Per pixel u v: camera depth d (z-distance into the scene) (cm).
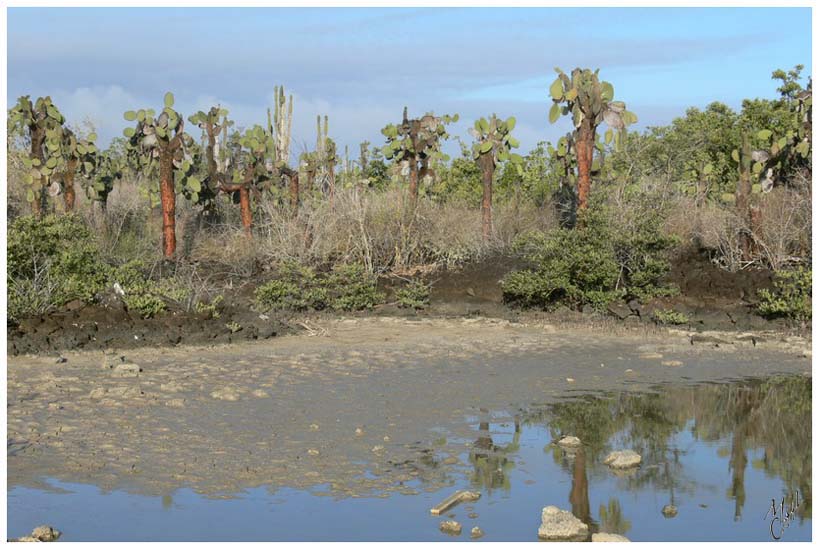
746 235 1903
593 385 1151
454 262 2005
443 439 892
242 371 1171
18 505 692
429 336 1495
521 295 1778
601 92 1912
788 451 885
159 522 665
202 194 2381
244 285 1925
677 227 1959
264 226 2261
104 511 684
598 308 1694
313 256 2009
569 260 1702
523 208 2283
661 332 1543
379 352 1337
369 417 963
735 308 1662
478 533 652
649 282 1734
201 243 2272
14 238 1429
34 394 1012
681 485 782
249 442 858
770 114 2631
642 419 996
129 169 2850
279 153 3014
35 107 2198
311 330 1523
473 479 778
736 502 743
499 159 2142
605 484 780
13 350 1241
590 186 2050
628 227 1786
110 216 2322
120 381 1091
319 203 2120
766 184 1956
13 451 811
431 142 2225
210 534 645
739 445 905
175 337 1362
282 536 644
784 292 1620
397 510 700
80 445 833
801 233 1888
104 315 1400
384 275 1972
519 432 928
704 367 1272
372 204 2088
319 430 907
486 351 1361
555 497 743
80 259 1483
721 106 2912
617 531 675
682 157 2719
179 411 960
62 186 2312
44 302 1387
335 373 1180
